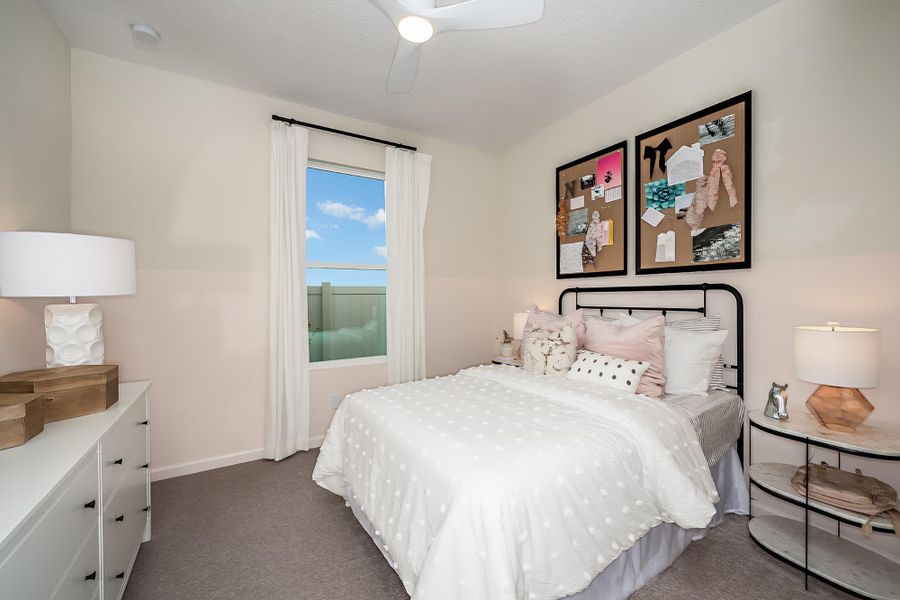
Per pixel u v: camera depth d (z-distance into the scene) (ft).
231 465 8.84
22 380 4.29
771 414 5.68
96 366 5.15
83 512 3.59
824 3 5.89
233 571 5.28
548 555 3.72
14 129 5.38
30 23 5.88
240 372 9.05
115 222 7.78
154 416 8.15
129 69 7.91
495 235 13.32
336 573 5.25
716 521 6.26
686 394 6.69
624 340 7.19
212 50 7.58
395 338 10.92
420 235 11.37
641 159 8.53
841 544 5.40
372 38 7.24
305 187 9.59
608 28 6.96
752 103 6.73
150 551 5.71
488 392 6.75
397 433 5.03
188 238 8.48
